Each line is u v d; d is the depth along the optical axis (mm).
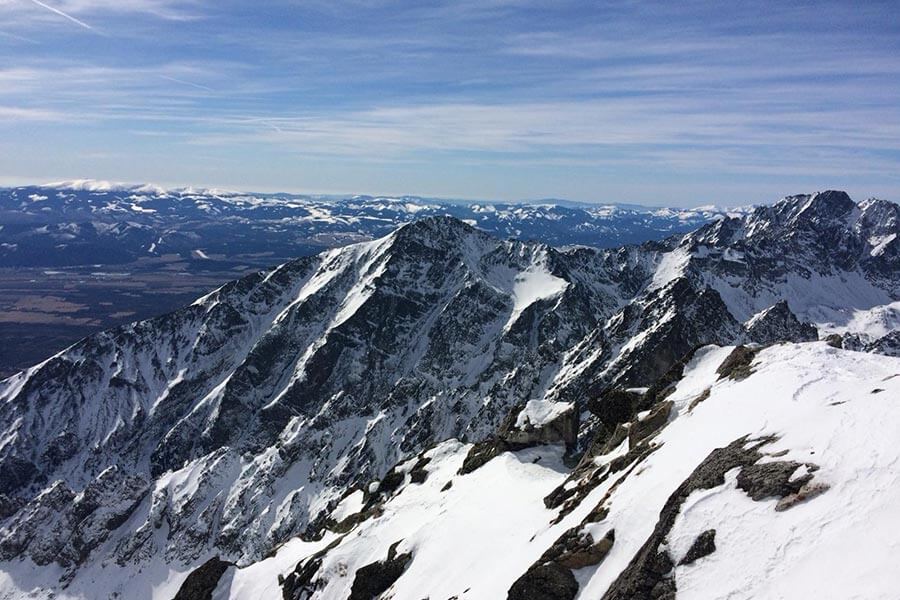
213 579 90875
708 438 45312
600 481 54000
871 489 30219
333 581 73062
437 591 54969
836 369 51406
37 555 183500
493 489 73812
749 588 28500
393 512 85188
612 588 35250
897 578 24344
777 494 33094
